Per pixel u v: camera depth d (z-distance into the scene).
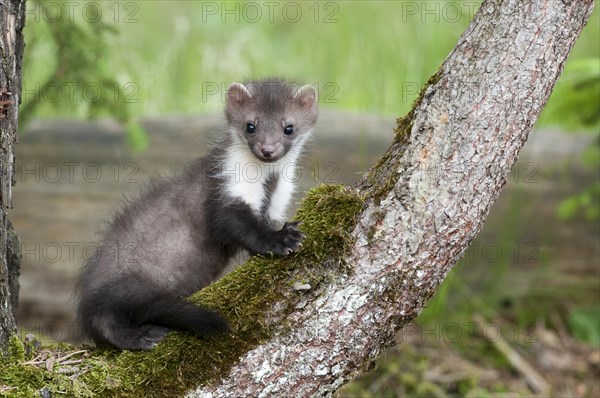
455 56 6.25
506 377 11.61
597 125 11.12
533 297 13.17
